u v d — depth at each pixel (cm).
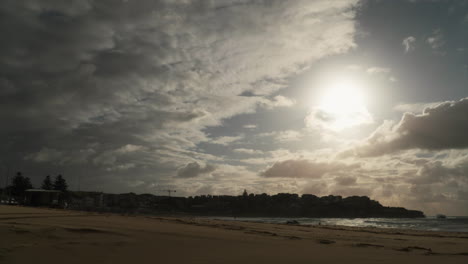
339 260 1179
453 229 7662
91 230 1495
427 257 1367
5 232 1262
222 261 1048
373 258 1272
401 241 2359
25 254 959
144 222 2419
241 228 2888
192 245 1402
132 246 1241
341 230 3931
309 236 2486
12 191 12962
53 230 1385
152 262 978
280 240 1869
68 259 945
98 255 1033
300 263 1078
